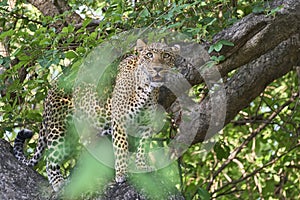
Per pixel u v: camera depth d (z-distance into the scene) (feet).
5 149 31.91
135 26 33.78
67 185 30.37
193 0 35.24
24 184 30.71
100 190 29.68
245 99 36.50
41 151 32.78
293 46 36.40
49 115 32.09
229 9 35.76
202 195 35.47
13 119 36.94
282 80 52.03
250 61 34.09
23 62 33.63
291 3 33.50
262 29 33.14
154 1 35.53
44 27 34.24
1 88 35.29
